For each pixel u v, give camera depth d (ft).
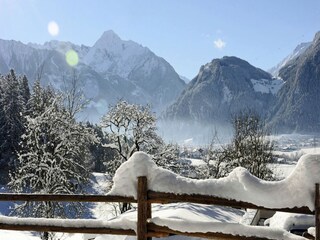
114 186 14.66
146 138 96.43
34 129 79.25
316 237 12.05
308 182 12.25
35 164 78.07
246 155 105.29
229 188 13.25
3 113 161.07
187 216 33.94
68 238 73.61
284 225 29.30
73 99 86.84
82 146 89.45
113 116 96.43
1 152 153.79
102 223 15.16
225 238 13.23
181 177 14.01
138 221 14.16
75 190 80.89
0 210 105.70
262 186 12.80
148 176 14.20
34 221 15.87
